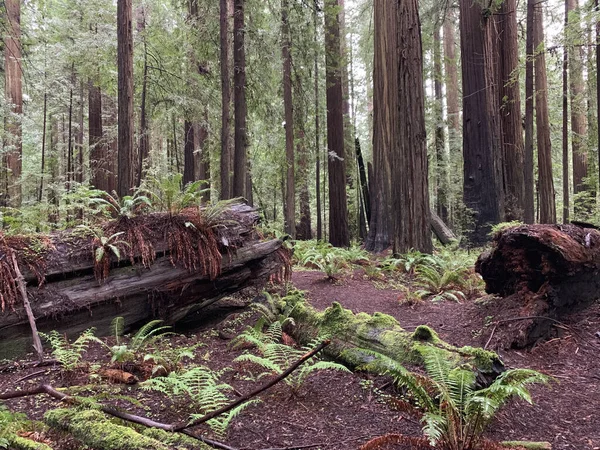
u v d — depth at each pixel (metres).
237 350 4.69
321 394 3.62
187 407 3.20
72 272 4.62
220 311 6.21
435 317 5.89
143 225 5.17
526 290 5.21
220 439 2.75
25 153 22.59
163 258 5.16
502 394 2.71
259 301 6.33
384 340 4.10
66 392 3.22
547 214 15.54
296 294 6.13
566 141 14.78
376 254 12.38
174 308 5.35
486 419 2.69
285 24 13.93
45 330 4.41
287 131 15.23
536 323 4.82
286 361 3.90
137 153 15.85
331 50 16.92
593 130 17.67
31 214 5.54
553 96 19.56
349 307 6.62
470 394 2.90
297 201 24.50
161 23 14.50
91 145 15.86
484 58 12.24
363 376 3.90
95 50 12.96
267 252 6.07
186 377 3.31
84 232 4.84
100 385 3.35
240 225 5.81
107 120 20.95
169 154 22.97
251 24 13.28
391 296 7.36
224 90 11.20
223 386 3.27
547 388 3.87
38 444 2.44
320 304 6.80
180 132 20.14
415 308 6.44
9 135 13.44
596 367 4.29
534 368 4.33
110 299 4.77
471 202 12.39
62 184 15.59
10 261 4.25
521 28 15.38
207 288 5.58
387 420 3.14
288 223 15.34
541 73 15.48
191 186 5.56
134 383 3.66
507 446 2.71
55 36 14.59
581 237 5.11
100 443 2.40
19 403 3.24
